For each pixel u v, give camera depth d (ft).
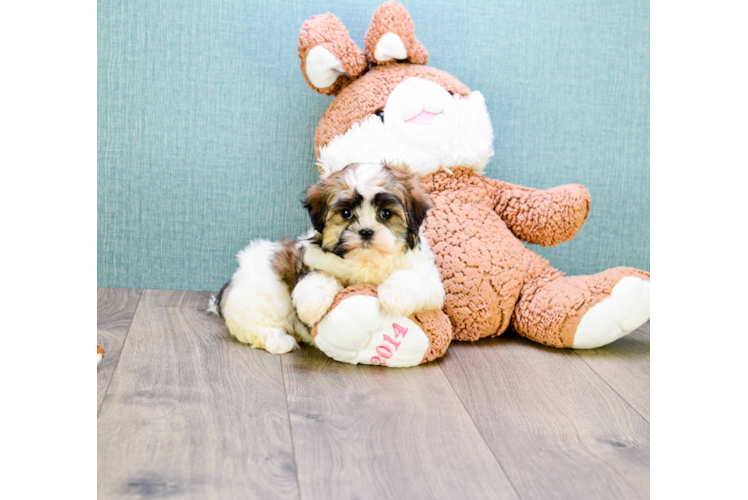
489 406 4.64
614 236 7.41
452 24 6.95
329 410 4.46
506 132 7.16
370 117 6.06
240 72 6.88
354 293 5.17
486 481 3.66
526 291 6.09
